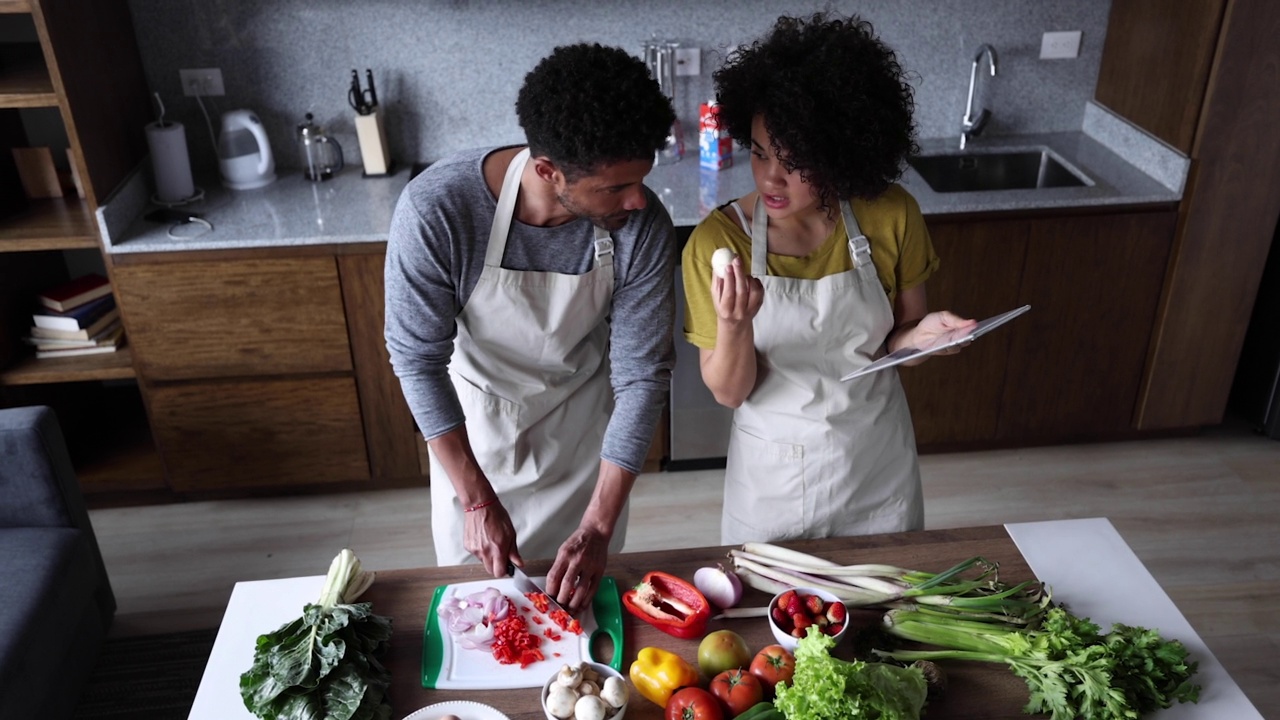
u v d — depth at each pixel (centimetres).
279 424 291
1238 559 273
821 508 180
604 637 148
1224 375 307
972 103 316
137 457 307
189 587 273
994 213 278
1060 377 305
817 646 130
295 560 282
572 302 166
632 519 294
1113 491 302
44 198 289
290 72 303
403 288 155
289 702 131
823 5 307
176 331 274
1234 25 257
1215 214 281
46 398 303
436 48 304
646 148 131
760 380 176
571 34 305
